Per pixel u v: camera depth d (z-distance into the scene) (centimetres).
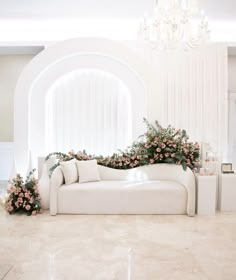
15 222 422
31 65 566
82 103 602
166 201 466
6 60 666
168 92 594
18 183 477
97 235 371
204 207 469
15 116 571
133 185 475
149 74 567
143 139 583
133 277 265
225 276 267
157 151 507
